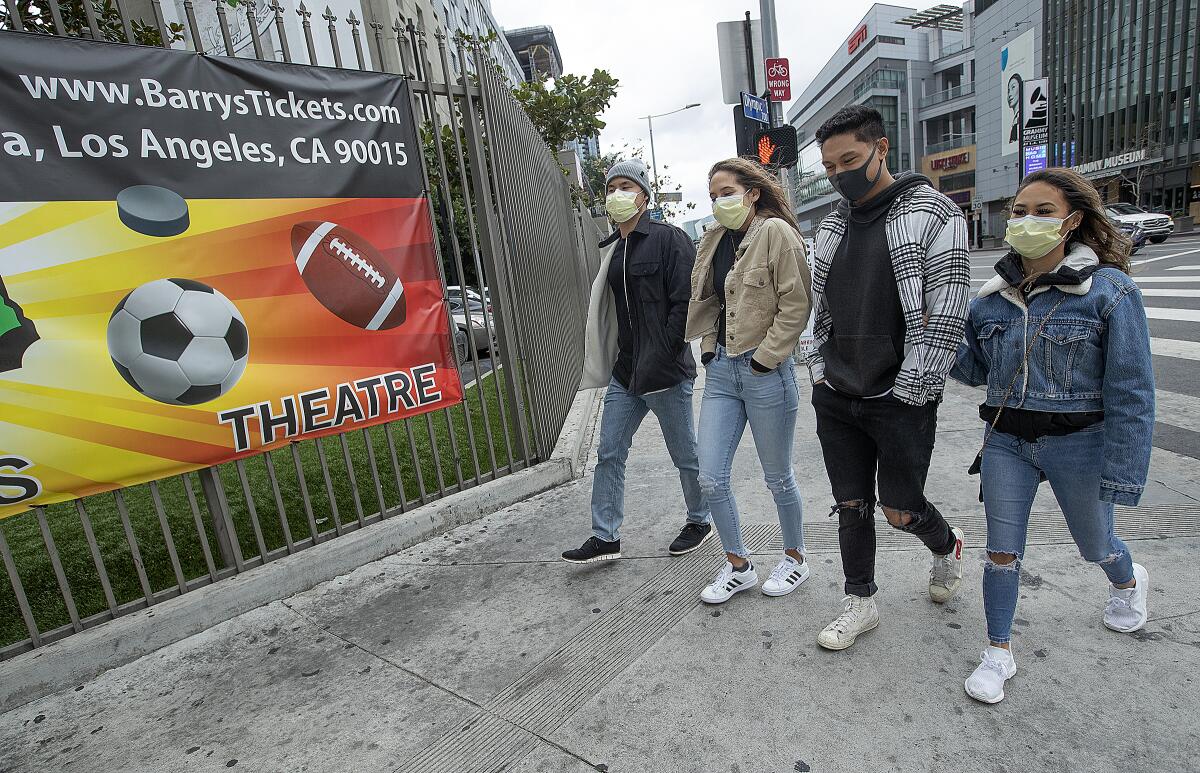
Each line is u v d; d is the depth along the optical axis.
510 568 3.35
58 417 2.62
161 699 2.51
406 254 3.70
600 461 3.17
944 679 2.17
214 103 2.96
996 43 48.81
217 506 3.15
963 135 55.91
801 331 2.42
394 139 3.64
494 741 2.12
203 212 2.94
